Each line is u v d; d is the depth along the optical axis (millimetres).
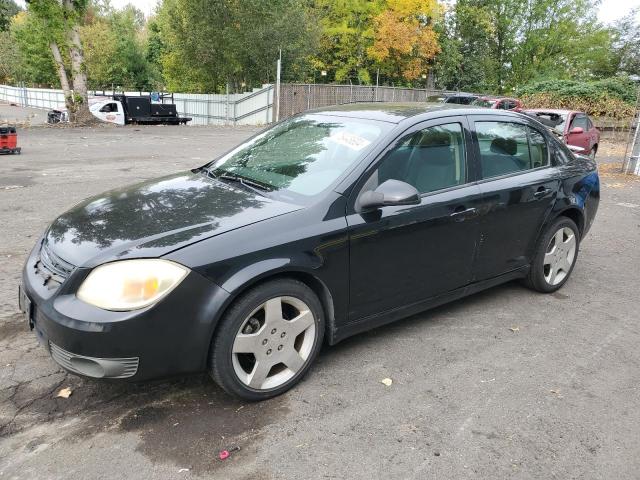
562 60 48281
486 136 4223
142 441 2734
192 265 2740
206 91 35656
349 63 39062
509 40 47625
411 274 3682
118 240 2869
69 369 2730
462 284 4094
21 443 2695
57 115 25719
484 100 18906
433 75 44344
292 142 4000
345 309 3400
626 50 45062
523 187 4301
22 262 5145
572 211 4902
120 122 25906
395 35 36656
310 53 32250
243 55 29625
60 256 2891
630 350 3908
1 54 57062
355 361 3600
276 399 3141
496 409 3121
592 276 5488
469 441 2826
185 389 3207
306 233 3098
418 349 3797
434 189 3783
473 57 44844
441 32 42969
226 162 4168
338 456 2674
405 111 3965
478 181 4055
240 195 3441
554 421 3027
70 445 2691
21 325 3902
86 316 2611
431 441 2814
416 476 2559
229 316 2869
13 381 3219
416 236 3611
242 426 2881
